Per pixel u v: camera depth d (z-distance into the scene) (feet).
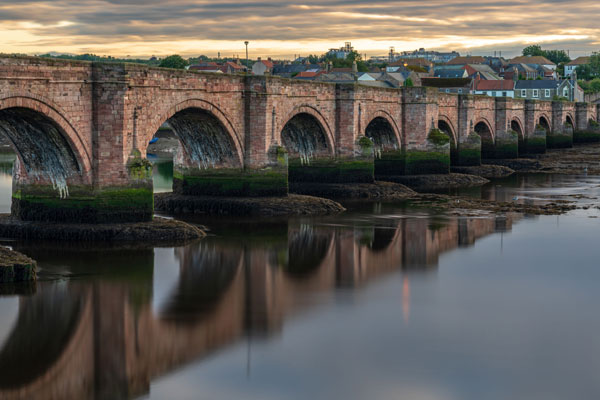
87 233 200.95
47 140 198.29
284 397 111.55
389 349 129.90
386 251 204.64
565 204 292.20
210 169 263.49
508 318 146.82
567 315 149.07
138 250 196.54
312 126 305.32
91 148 202.59
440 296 161.17
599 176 399.85
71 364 121.80
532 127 518.78
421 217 260.01
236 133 256.52
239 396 111.65
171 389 113.80
